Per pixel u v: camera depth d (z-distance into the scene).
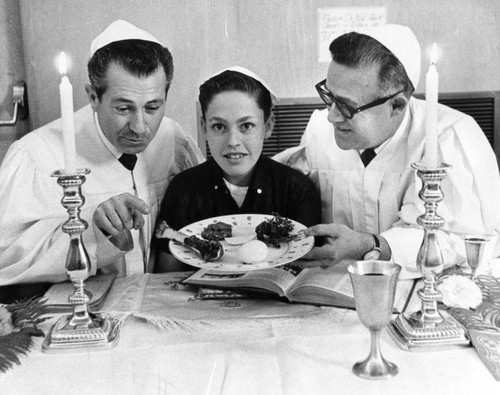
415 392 1.10
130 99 1.79
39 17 2.34
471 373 1.15
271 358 1.22
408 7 2.42
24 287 1.76
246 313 1.46
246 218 1.79
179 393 1.13
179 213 1.99
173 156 2.13
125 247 1.68
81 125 1.95
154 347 1.28
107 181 1.95
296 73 2.45
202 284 1.60
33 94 2.39
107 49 1.77
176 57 2.42
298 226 1.70
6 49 2.29
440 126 1.83
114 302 1.55
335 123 1.81
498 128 2.46
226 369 1.19
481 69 2.46
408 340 1.24
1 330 1.29
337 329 1.35
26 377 1.18
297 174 1.98
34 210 1.82
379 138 1.83
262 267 1.47
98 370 1.20
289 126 2.45
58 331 1.28
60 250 1.69
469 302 1.37
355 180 1.94
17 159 1.87
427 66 2.45
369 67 1.71
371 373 1.14
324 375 1.15
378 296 1.07
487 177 1.79
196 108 2.45
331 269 1.60
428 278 1.28
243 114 1.85
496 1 2.41
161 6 2.38
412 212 1.79
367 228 1.95
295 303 1.51
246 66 2.44
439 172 1.20
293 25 2.42
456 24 2.43
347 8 2.41
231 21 2.41
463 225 1.73
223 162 1.91
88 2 2.36
